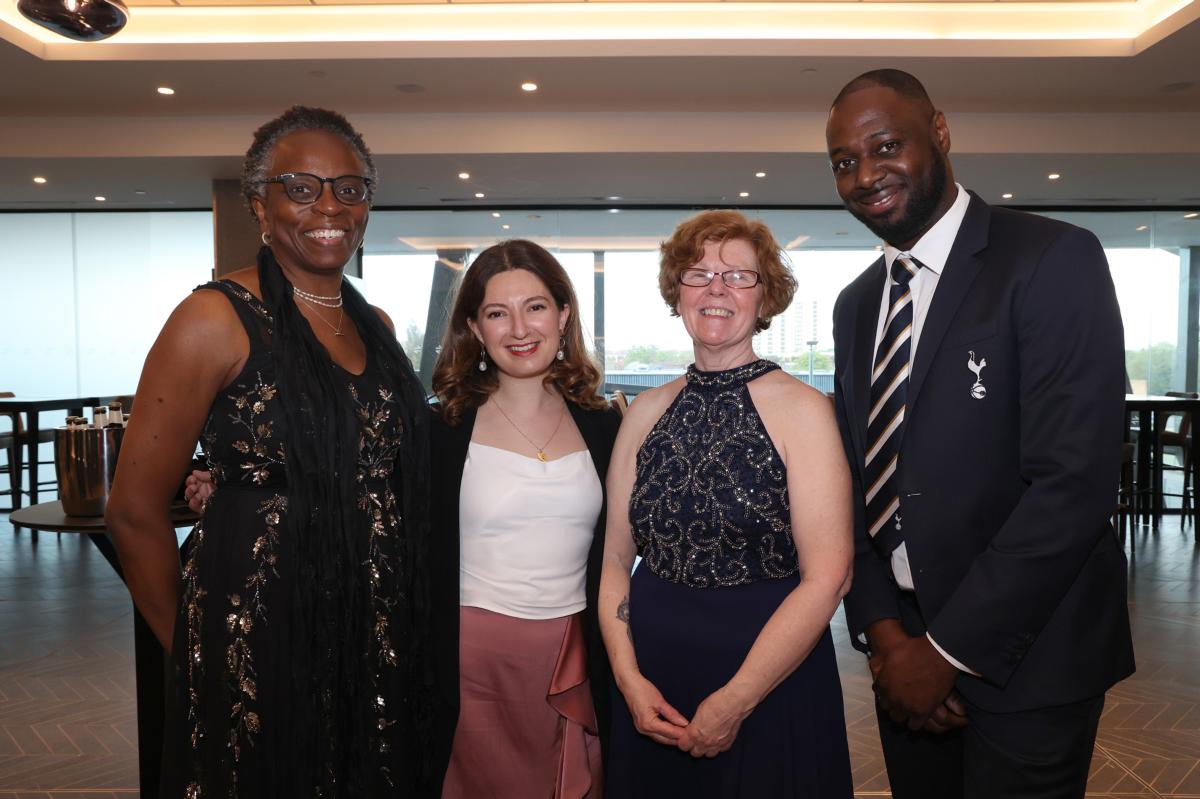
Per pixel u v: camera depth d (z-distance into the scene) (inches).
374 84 260.7
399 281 392.8
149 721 97.2
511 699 77.0
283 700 64.9
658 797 71.8
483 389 83.4
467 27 253.3
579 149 292.8
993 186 347.6
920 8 245.3
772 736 67.4
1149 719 147.2
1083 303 59.7
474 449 80.3
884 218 66.6
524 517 77.7
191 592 65.7
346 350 72.9
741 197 372.8
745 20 249.9
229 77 253.0
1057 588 59.0
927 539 64.9
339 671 67.6
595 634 78.9
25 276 393.4
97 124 293.7
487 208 392.8
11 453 325.7
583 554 80.6
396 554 71.5
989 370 62.8
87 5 132.6
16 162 300.4
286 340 66.7
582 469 80.9
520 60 241.0
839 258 394.0
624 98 275.7
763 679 63.6
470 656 77.0
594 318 396.5
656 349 396.8
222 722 64.0
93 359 396.2
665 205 389.7
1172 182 339.3
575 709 77.2
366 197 70.9
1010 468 63.2
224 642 64.1
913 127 64.9
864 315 75.7
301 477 65.5
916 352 66.0
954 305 64.8
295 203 67.4
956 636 60.6
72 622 206.7
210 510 67.2
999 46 238.5
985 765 66.7
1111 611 65.8
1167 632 194.4
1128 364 391.5
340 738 67.8
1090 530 58.2
